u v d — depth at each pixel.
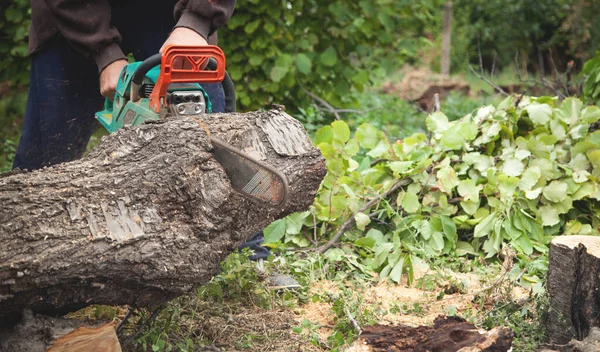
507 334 2.41
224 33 7.04
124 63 3.17
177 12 3.14
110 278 2.25
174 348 2.63
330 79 7.57
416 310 3.34
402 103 10.34
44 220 2.18
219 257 2.43
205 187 2.35
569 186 4.43
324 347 2.87
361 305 3.36
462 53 17.64
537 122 4.64
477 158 4.48
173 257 2.28
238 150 2.33
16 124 8.15
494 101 9.59
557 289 2.82
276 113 2.74
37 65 3.71
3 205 2.17
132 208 2.30
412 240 4.19
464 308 3.39
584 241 2.84
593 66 5.73
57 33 3.58
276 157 2.61
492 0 16.80
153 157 2.39
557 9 15.93
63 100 3.75
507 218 4.16
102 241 2.19
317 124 7.36
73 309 2.43
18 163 3.92
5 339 2.27
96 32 3.13
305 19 7.36
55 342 2.29
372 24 7.41
